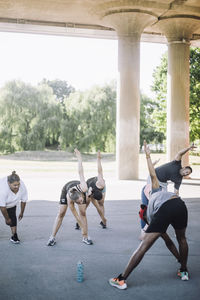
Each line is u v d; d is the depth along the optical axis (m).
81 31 18.98
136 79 15.86
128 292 3.78
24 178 16.30
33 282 4.04
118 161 15.92
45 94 37.09
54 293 3.74
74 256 4.98
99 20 16.88
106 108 37.47
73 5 15.73
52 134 36.94
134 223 7.05
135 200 9.84
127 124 15.79
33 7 16.12
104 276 4.25
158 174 5.79
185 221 3.95
